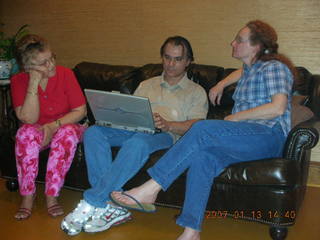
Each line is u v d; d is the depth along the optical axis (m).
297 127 1.79
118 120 2.00
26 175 2.10
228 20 2.87
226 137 1.74
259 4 2.77
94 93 1.93
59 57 3.50
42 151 2.29
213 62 2.99
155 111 2.25
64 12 3.38
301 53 2.77
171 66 2.14
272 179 1.73
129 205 1.78
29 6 3.48
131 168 1.88
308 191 2.56
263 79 1.85
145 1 3.07
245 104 1.94
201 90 2.24
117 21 3.21
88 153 2.00
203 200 1.71
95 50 3.36
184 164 1.74
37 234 1.97
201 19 2.94
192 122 2.11
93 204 1.89
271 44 1.89
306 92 2.33
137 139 1.90
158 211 2.28
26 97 2.10
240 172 1.78
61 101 2.28
